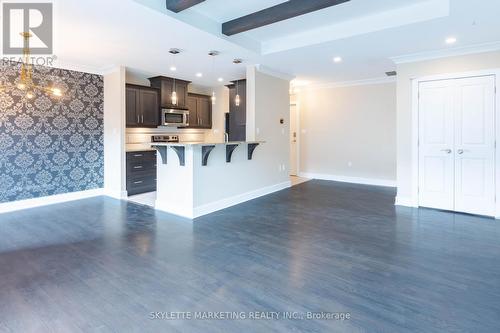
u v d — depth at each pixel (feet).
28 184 15.98
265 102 18.74
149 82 21.54
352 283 7.97
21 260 9.43
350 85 23.34
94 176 18.83
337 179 24.48
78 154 17.97
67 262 9.29
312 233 11.91
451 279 8.16
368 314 6.61
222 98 25.45
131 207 16.01
